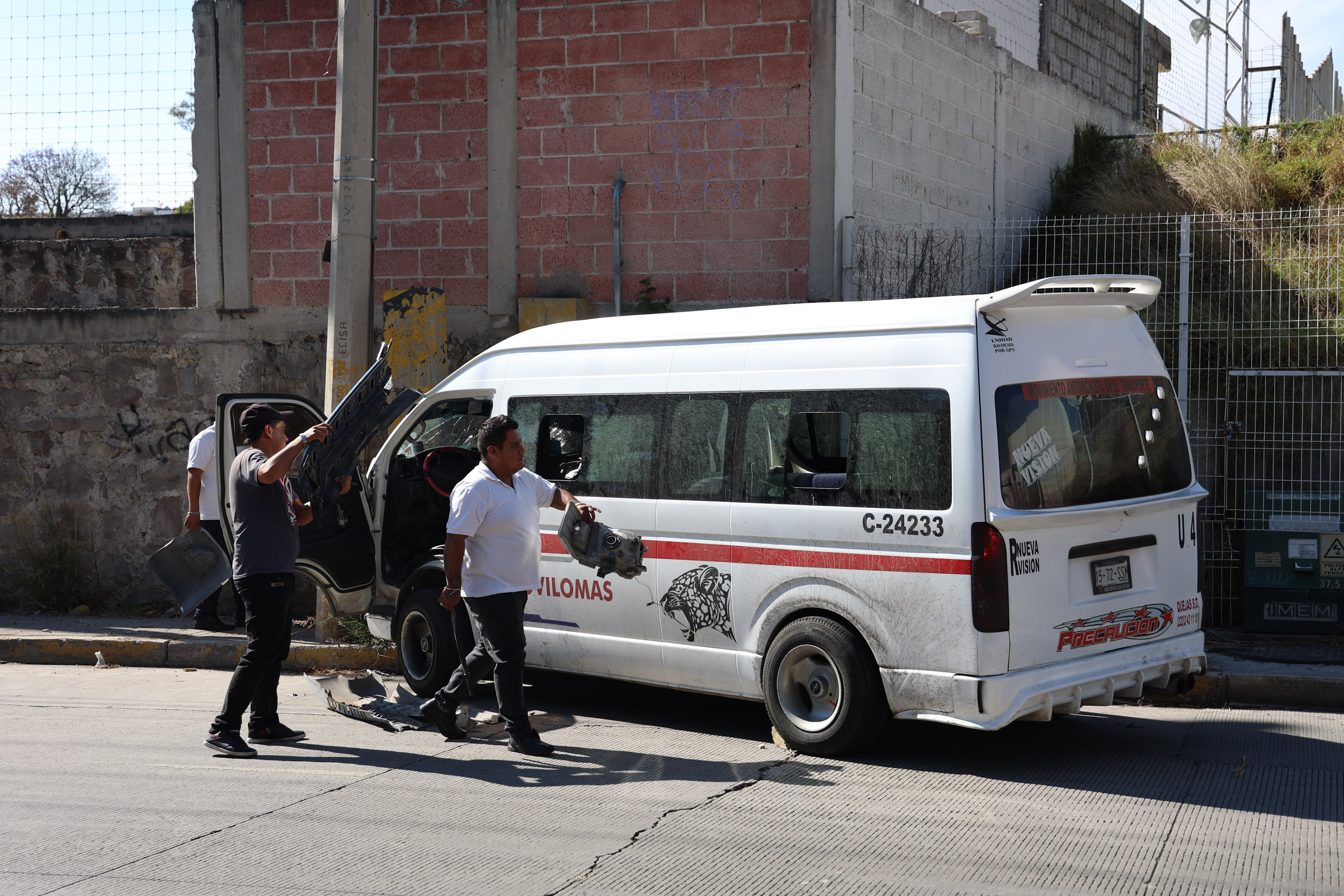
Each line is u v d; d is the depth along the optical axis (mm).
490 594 6188
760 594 6285
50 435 11352
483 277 10875
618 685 8320
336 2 11070
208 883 4379
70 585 11031
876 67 10695
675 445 6723
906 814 5195
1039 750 6305
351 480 6730
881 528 5820
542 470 7375
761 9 10086
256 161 11273
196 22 11328
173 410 11273
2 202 16781
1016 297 5637
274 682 6562
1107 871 4457
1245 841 4812
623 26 10398
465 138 10828
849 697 5918
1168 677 6262
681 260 10391
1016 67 13648
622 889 4301
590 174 10555
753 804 5348
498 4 10648
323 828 5031
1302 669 7598
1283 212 10797
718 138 10250
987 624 5480
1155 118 18156
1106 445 6105
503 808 5316
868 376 5984
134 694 8188
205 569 9641
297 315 11188
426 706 6613
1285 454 8789
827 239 10016
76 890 4301
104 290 11781
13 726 7117
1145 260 11398
